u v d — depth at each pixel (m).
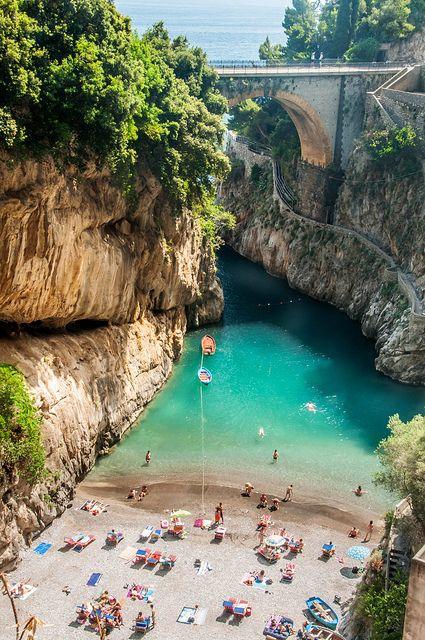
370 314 74.94
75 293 48.16
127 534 42.50
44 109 40.47
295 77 85.06
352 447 54.16
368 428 57.03
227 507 46.03
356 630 33.06
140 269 58.72
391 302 72.75
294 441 54.72
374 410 59.91
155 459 51.38
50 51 41.81
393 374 65.56
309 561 40.88
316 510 46.12
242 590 38.03
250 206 106.50
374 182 82.88
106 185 48.41
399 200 78.88
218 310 78.31
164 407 58.91
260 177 106.75
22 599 36.34
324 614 35.84
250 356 69.75
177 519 44.06
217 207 91.88
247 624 35.47
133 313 58.53
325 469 51.03
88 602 36.19
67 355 48.91
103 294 51.75
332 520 45.19
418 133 80.12
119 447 52.81
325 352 71.44
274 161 103.81
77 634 34.25
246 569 39.84
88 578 38.31
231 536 42.84
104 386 51.88
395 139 79.94
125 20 49.50
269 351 71.12
